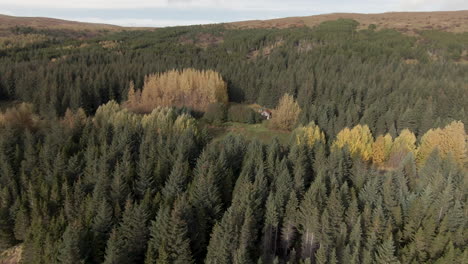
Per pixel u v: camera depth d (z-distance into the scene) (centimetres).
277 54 19300
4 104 13762
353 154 7806
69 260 3922
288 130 11869
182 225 4281
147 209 4825
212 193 5191
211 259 4119
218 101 13575
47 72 14188
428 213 4828
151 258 4153
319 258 4053
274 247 4912
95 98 13512
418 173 7325
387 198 5153
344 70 15288
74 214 5206
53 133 8081
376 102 10881
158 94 13538
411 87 12094
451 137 7731
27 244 4581
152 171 6147
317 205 4784
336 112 11319
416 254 4203
